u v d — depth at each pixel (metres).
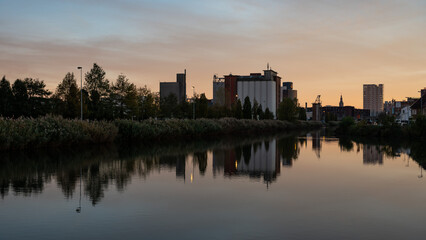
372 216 9.01
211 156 23.09
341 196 11.31
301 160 21.59
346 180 14.41
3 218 8.65
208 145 33.06
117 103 48.22
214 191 11.96
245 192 11.84
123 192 11.66
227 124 56.91
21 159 20.14
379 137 52.19
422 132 44.59
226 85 138.25
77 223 8.27
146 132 36.50
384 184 13.53
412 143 38.38
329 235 7.53
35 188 12.15
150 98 55.22
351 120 67.69
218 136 51.31
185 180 14.05
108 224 8.21
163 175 15.16
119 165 18.05
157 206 9.88
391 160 21.91
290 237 7.38
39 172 15.58
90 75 46.44
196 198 10.89
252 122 69.88
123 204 10.05
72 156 21.89
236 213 9.20
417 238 7.39
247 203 10.29
